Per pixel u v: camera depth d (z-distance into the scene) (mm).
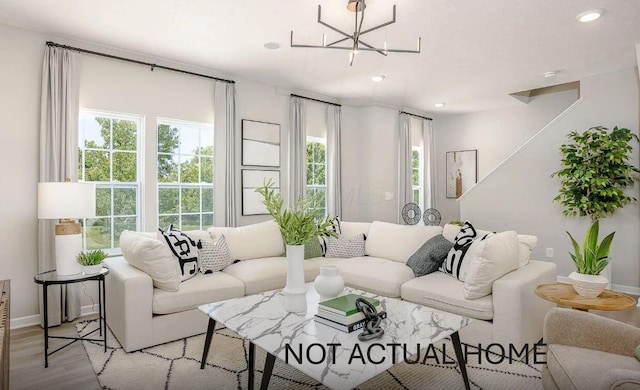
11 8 3109
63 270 2912
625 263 4523
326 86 5414
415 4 3012
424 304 3133
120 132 4102
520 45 3867
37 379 2465
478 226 5633
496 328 2721
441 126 7695
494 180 5500
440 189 7730
